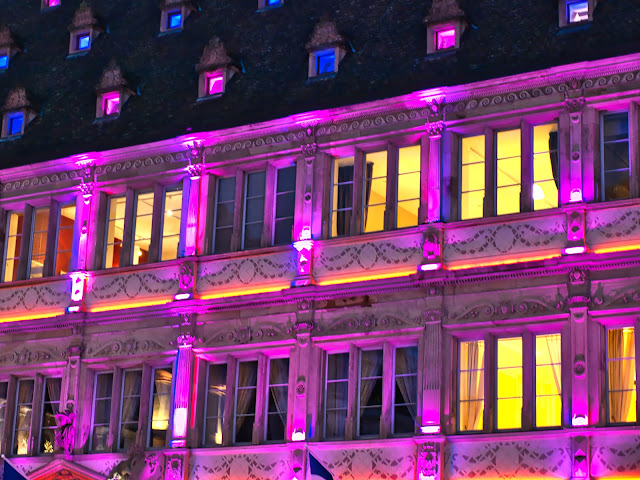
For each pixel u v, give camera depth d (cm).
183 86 3969
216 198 3741
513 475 3091
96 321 3750
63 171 3959
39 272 3972
